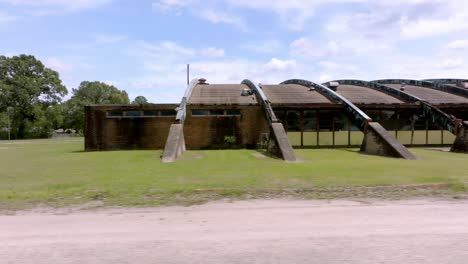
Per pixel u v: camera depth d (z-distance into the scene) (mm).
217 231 5355
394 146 18203
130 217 6258
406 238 4914
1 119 66438
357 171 11789
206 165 14250
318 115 26016
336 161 15727
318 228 5449
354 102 26719
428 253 4340
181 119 22266
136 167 13680
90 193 8055
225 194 8102
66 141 52500
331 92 27828
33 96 72938
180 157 18266
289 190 8438
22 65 71750
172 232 5328
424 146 26562
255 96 28172
